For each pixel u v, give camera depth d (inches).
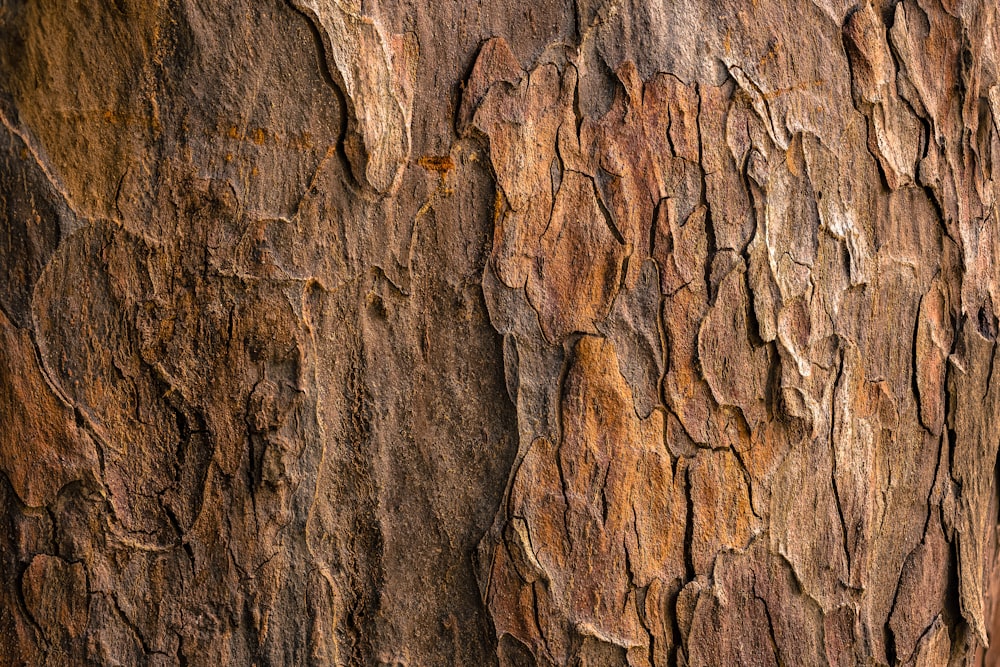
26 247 23.3
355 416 24.6
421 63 24.6
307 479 24.4
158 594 23.9
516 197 25.1
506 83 25.0
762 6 26.3
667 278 25.8
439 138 24.7
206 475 24.0
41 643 23.5
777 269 26.5
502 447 25.2
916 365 28.2
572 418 25.5
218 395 24.0
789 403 26.7
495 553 25.2
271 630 24.3
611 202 25.5
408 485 24.9
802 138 26.6
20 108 23.2
